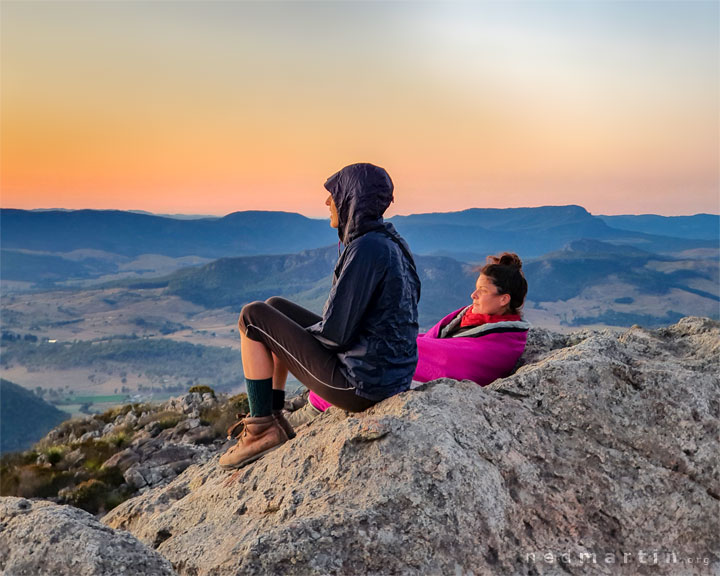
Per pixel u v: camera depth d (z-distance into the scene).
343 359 3.48
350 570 2.39
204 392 16.03
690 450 3.16
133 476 9.89
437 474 2.71
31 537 2.14
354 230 3.45
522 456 3.08
